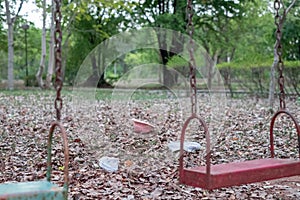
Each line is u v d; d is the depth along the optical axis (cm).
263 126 810
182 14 1992
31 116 962
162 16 1952
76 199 379
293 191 415
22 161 523
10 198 221
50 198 232
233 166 302
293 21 1884
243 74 1517
